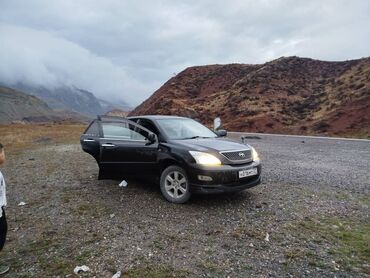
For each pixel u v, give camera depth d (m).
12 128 43.28
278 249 4.57
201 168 6.11
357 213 6.09
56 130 38.75
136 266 4.14
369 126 32.66
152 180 7.26
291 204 6.62
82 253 4.56
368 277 3.79
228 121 51.75
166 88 88.94
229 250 4.57
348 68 64.50
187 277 3.86
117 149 7.59
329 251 4.47
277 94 60.56
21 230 5.53
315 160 13.28
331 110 43.88
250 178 6.66
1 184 3.77
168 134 7.22
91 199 7.20
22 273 4.06
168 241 4.89
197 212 6.16
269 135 32.72
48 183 9.08
